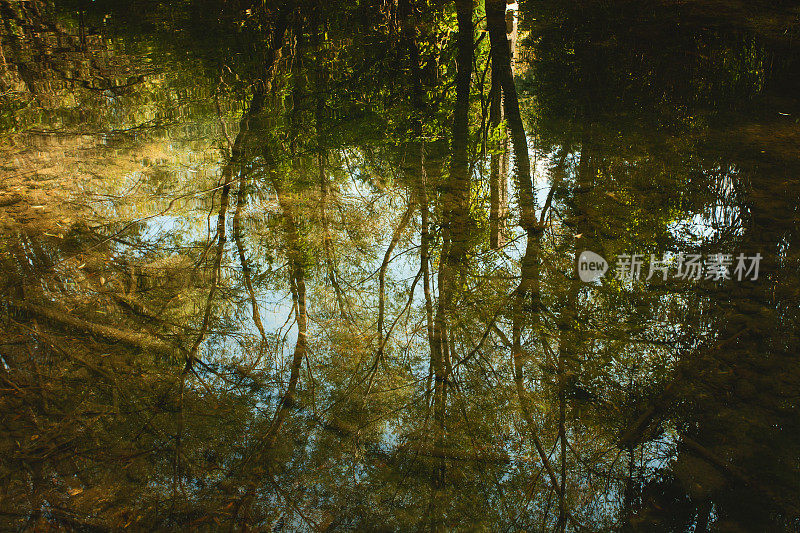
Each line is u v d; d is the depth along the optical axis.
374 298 2.98
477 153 4.70
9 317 2.79
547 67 7.08
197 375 2.47
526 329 2.70
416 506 1.88
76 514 1.83
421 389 2.40
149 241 3.47
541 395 2.34
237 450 2.10
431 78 6.59
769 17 8.30
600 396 2.32
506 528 1.81
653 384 2.36
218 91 6.10
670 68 6.79
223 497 1.91
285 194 4.03
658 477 1.97
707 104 5.76
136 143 4.86
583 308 2.83
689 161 4.39
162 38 7.80
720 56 7.00
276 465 2.04
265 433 2.18
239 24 8.31
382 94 6.13
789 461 1.99
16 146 4.74
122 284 3.07
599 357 2.52
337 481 1.97
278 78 6.51
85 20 8.48
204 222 3.69
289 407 2.31
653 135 4.98
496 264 3.20
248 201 3.93
